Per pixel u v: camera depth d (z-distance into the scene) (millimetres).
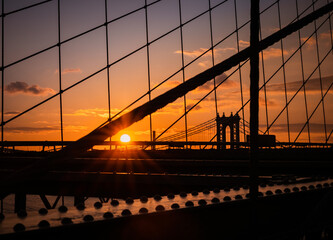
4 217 2463
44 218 2479
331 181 5508
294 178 5402
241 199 3430
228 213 3240
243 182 11188
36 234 2107
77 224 2277
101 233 2393
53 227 2176
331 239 4176
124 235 2506
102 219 2428
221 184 11484
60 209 2758
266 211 3656
